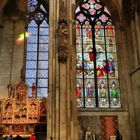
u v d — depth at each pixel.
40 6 30.14
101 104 26.97
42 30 29.31
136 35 25.52
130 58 26.92
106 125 25.72
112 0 29.78
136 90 24.83
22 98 23.72
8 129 22.81
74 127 17.17
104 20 30.22
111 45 29.30
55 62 18.05
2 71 27.16
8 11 29.34
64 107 17.02
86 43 29.22
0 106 23.42
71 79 18.05
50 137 16.39
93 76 27.94
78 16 30.11
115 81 27.86
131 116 25.53
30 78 27.33
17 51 27.98
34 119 23.09
